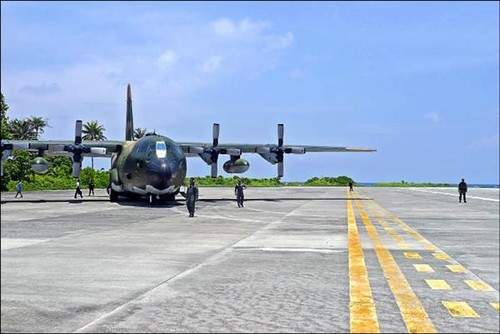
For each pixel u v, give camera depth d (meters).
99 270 9.50
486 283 8.36
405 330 5.75
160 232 16.56
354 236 15.42
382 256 11.35
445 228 18.11
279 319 6.21
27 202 36.62
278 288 7.95
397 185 128.38
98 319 6.17
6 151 35.44
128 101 43.28
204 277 8.84
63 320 6.11
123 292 7.65
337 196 50.25
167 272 9.33
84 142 37.81
